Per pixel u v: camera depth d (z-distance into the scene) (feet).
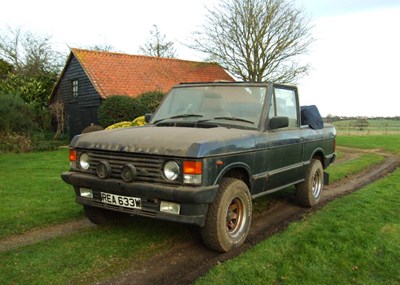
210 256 13.47
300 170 19.15
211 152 12.41
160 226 16.42
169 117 17.46
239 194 14.01
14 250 13.66
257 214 19.16
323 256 13.20
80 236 15.12
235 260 12.81
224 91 17.20
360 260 12.90
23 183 25.66
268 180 16.07
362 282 11.43
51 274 11.78
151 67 72.38
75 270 12.09
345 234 15.25
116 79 64.69
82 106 67.36
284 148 17.10
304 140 19.13
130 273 12.06
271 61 64.49
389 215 18.19
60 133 69.00
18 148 51.85
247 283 11.21
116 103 53.36
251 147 14.48
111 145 13.50
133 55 73.72
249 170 14.56
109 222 16.70
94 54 68.80
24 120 59.26
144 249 13.94
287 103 18.38
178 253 13.70
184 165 12.12
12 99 60.39
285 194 23.02
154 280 11.64
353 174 32.19
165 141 12.76
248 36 63.57
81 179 14.08
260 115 16.02
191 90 18.01
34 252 13.39
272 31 63.82
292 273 11.91
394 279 11.68
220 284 11.13
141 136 13.55
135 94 62.34
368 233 15.43
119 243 14.40
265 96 16.52
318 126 21.29
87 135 14.97
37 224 16.66
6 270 11.99
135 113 54.03
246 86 17.06
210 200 12.33
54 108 70.13
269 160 15.94
